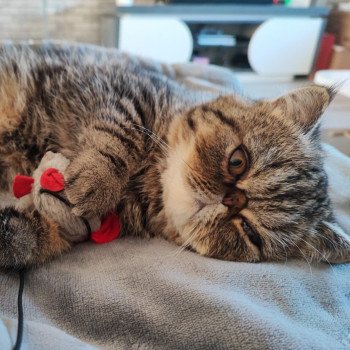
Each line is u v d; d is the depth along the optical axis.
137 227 0.25
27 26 0.88
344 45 0.99
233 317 0.16
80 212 0.21
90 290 0.18
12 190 0.24
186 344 0.16
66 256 0.22
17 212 0.21
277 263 0.22
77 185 0.21
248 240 0.23
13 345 0.14
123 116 0.25
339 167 0.34
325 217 0.24
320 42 0.98
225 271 0.20
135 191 0.25
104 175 0.22
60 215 0.21
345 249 0.22
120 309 0.17
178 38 0.90
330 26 1.03
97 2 0.90
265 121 0.25
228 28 0.98
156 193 0.25
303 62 0.99
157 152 0.26
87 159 0.22
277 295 0.19
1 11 0.85
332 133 0.51
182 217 0.24
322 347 0.16
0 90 0.27
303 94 0.25
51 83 0.28
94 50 0.34
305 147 0.25
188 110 0.27
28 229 0.20
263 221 0.23
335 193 0.31
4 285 0.19
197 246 0.23
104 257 0.21
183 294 0.18
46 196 0.21
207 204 0.24
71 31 0.91
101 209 0.22
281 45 0.96
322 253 0.23
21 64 0.29
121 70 0.29
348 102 0.46
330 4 1.02
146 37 0.87
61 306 0.18
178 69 0.46
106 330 0.17
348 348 0.16
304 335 0.16
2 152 0.26
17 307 0.17
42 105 0.27
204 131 0.24
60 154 0.24
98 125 0.24
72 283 0.19
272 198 0.23
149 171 0.25
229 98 0.27
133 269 0.20
